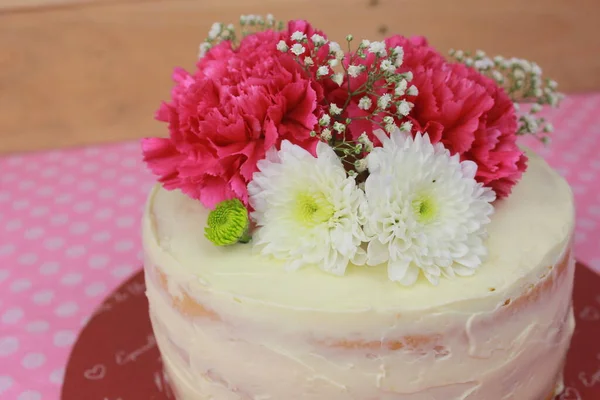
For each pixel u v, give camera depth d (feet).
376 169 1.06
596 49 2.43
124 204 1.95
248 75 1.15
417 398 1.06
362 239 1.06
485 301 1.04
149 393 1.34
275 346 1.05
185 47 2.29
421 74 1.14
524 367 1.12
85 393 1.35
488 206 1.09
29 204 1.97
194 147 1.12
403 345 1.03
